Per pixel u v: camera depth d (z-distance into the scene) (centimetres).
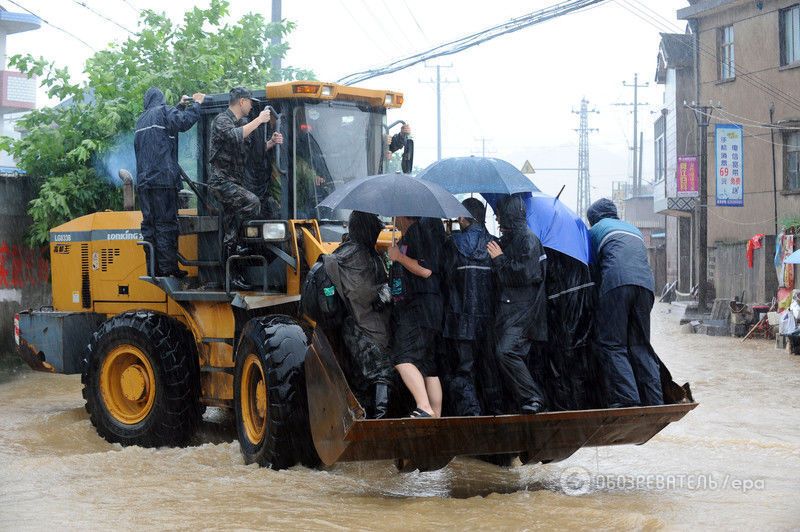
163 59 1506
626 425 694
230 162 829
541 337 704
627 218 5019
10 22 3362
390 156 901
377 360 696
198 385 902
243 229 836
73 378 1442
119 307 1009
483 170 711
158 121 893
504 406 712
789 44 2583
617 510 639
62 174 1484
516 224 698
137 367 908
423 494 707
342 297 694
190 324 904
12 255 1488
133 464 804
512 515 621
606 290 723
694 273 3309
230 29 1641
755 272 2592
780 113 2597
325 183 852
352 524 604
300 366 759
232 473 764
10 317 1486
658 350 1955
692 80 3281
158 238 902
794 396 1276
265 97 856
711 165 2883
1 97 3475
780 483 734
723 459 835
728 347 2023
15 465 799
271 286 851
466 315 693
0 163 3016
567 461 830
